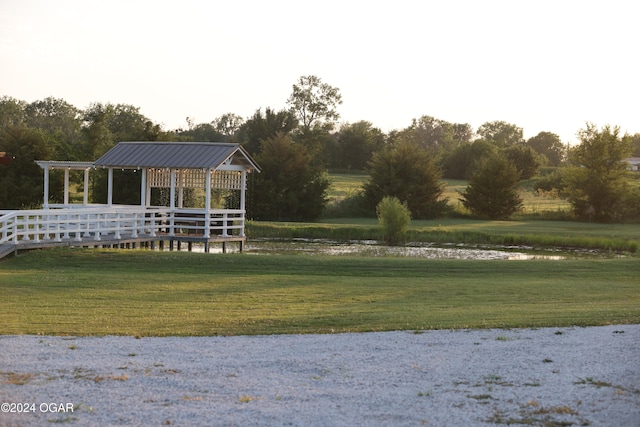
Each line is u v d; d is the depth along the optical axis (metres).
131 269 24.17
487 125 173.38
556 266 25.83
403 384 9.87
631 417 8.48
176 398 9.12
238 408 8.75
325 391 9.50
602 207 60.38
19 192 55.34
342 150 109.81
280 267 24.92
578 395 9.32
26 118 130.00
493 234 42.34
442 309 17.27
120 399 9.05
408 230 43.97
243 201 34.66
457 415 8.55
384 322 15.01
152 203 49.75
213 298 18.89
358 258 26.66
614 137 60.62
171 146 33.75
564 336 13.19
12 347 11.92
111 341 12.70
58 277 21.66
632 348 12.07
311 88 108.06
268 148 61.69
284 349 12.12
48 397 9.06
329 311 16.92
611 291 20.80
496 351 11.91
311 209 60.44
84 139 75.06
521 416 8.52
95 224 31.66
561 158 158.38
